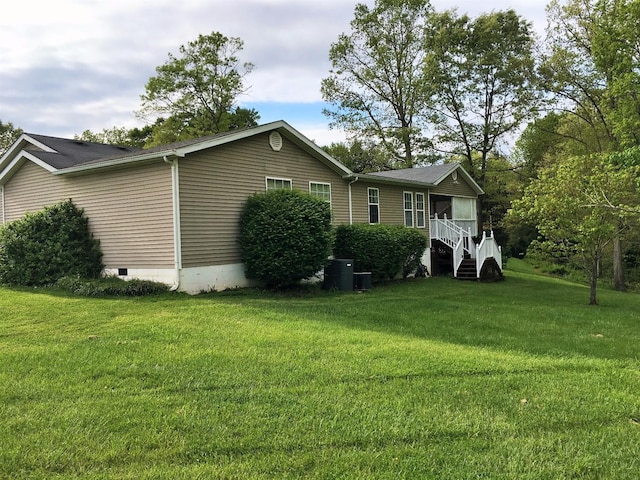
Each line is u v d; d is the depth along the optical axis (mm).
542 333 7848
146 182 10859
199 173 10875
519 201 13281
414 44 32250
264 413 3934
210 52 35781
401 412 4023
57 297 9750
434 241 20078
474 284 16328
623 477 3102
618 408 4281
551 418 4004
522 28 28766
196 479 2928
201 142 10781
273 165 12953
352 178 15688
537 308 10695
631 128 14922
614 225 12812
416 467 3135
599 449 3475
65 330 6906
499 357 5973
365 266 14367
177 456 3221
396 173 22297
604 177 11633
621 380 5168
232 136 11453
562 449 3455
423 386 4715
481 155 32625
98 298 9680
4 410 3934
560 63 20094
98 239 11898
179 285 10367
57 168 12273
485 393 4578
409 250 16016
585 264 13016
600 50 15336
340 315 8664
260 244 11359
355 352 5898
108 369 5023
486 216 33656
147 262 10914
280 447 3369
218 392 4406
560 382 5004
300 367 5211
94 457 3168
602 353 6535
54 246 11531
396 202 18344
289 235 11242
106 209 11695
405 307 9875
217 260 11234
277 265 11188
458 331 7723
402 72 32844
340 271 12773
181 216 10445
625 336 7801
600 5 15656
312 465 3143
